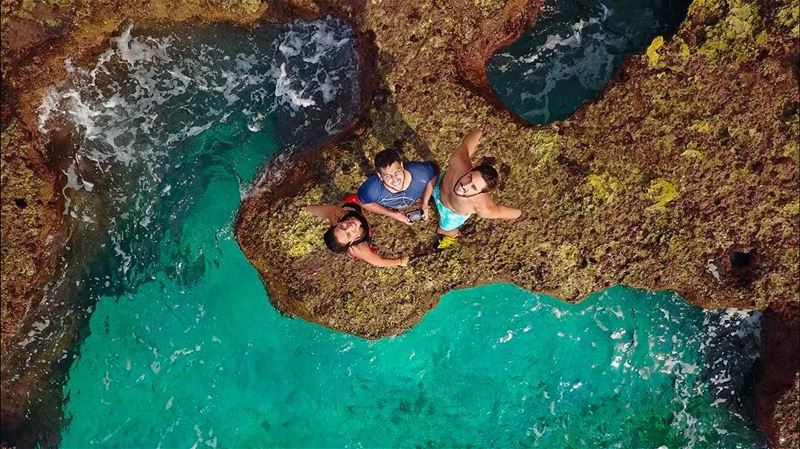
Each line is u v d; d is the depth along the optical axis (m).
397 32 8.97
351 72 9.60
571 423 10.40
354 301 9.70
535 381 10.37
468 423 10.40
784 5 8.66
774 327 9.74
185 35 9.69
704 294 9.77
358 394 10.36
